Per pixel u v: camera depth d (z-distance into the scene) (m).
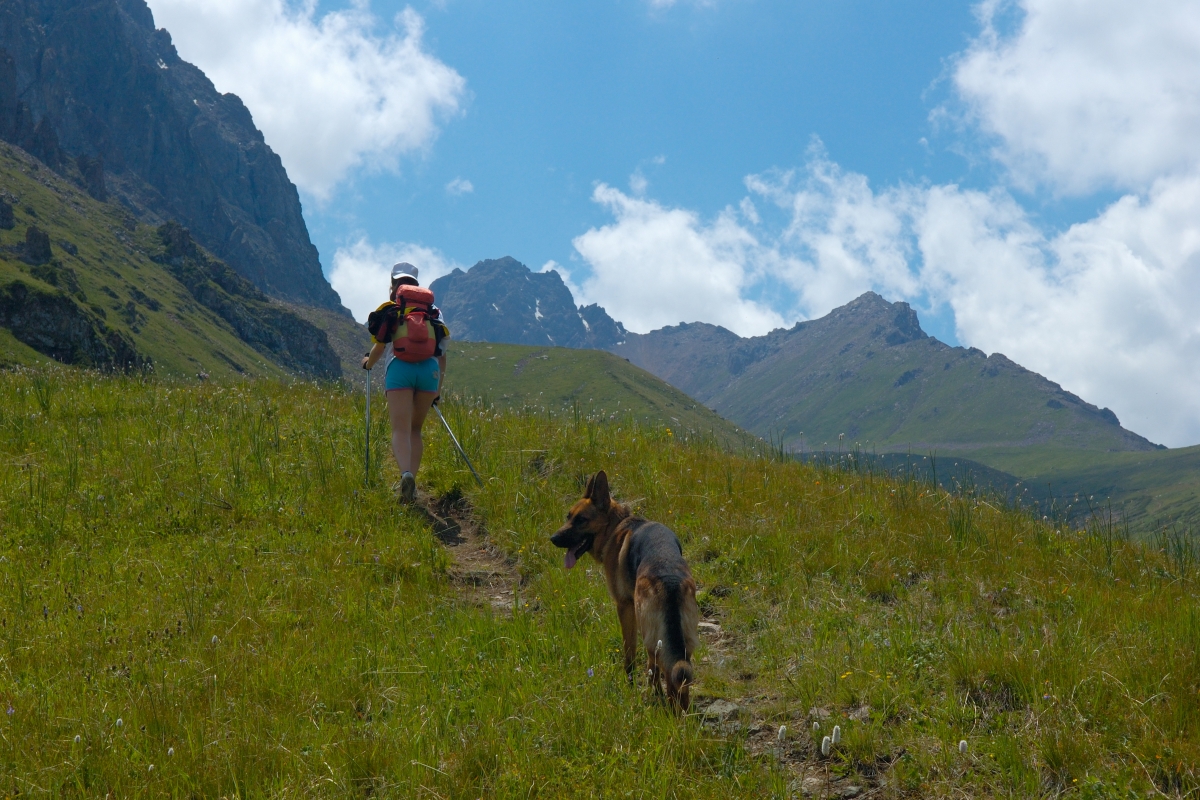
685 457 12.41
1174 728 4.78
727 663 6.42
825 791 4.68
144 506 9.55
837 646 6.35
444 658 6.39
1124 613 6.89
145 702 5.55
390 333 10.29
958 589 7.76
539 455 11.75
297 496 10.05
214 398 14.36
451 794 4.53
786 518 9.66
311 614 7.32
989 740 4.89
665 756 4.83
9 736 5.05
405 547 8.95
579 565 8.68
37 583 7.63
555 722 5.22
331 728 5.29
